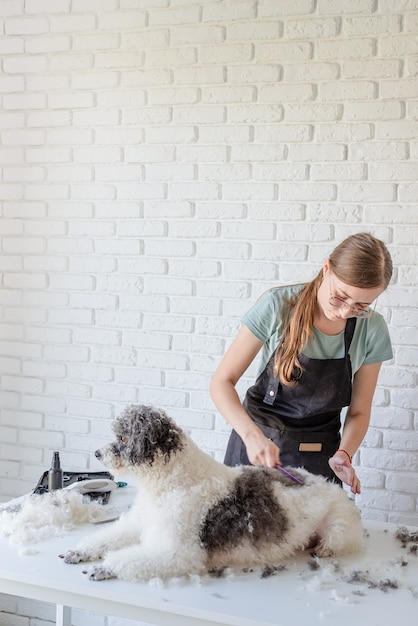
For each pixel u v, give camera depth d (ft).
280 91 8.41
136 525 5.50
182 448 5.24
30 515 6.03
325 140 8.31
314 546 5.70
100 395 9.39
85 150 9.24
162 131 8.89
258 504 5.22
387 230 8.19
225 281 8.78
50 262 9.50
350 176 8.26
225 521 5.10
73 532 5.90
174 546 5.04
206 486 5.20
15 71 9.44
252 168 8.58
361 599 4.88
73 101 9.24
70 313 9.45
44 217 9.48
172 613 4.76
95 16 9.07
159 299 9.05
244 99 8.54
